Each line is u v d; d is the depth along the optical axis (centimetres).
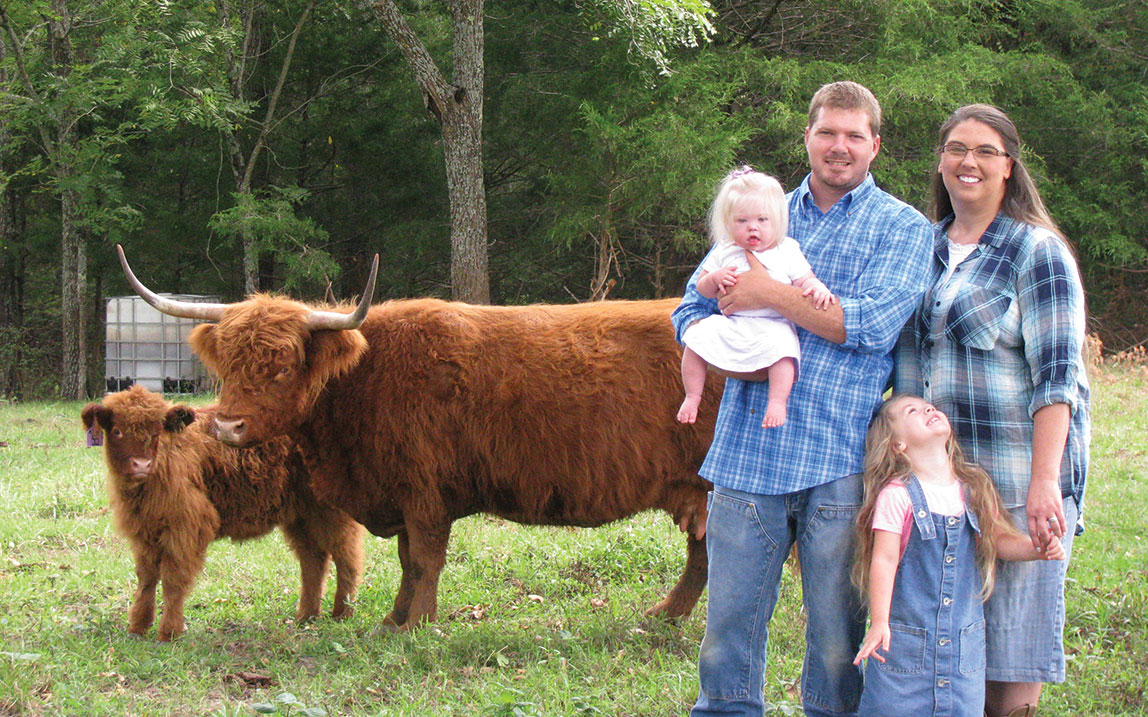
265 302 580
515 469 587
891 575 342
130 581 724
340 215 2470
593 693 471
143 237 2338
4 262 2641
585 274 2412
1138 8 2445
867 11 2084
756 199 366
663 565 738
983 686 350
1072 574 661
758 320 361
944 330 369
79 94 1980
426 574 600
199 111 1958
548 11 2059
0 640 548
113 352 2056
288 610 687
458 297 1661
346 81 2345
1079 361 352
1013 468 359
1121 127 2336
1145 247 2483
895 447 350
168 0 1966
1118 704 452
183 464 605
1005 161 369
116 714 446
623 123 1872
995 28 2391
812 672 371
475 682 493
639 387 582
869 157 375
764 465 364
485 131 2227
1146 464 1025
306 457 616
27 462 1182
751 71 1997
